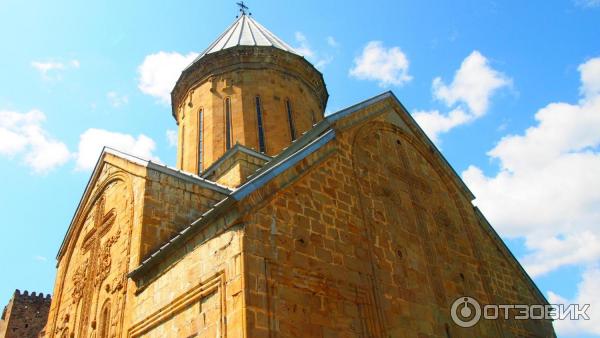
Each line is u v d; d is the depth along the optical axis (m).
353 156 13.01
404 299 11.34
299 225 10.00
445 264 13.70
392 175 14.10
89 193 17.42
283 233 9.55
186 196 14.05
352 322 9.74
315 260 9.82
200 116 21.50
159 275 10.63
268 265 8.86
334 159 12.20
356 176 12.58
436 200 15.45
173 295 9.88
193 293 9.30
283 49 22.56
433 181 15.99
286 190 10.23
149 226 12.73
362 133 14.00
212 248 9.36
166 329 9.71
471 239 15.62
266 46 22.14
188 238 10.11
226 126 20.44
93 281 14.52
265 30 26.19
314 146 11.80
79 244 17.23
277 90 21.52
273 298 8.57
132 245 12.67
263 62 21.98
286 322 8.50
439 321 11.97
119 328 11.39
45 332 17.67
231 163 16.48
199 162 20.34
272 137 20.02
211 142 20.11
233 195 9.06
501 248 16.67
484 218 16.92
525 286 16.48
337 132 12.99
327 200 11.12
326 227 10.61
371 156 13.74
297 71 22.73
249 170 16.19
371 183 13.00
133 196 13.93
